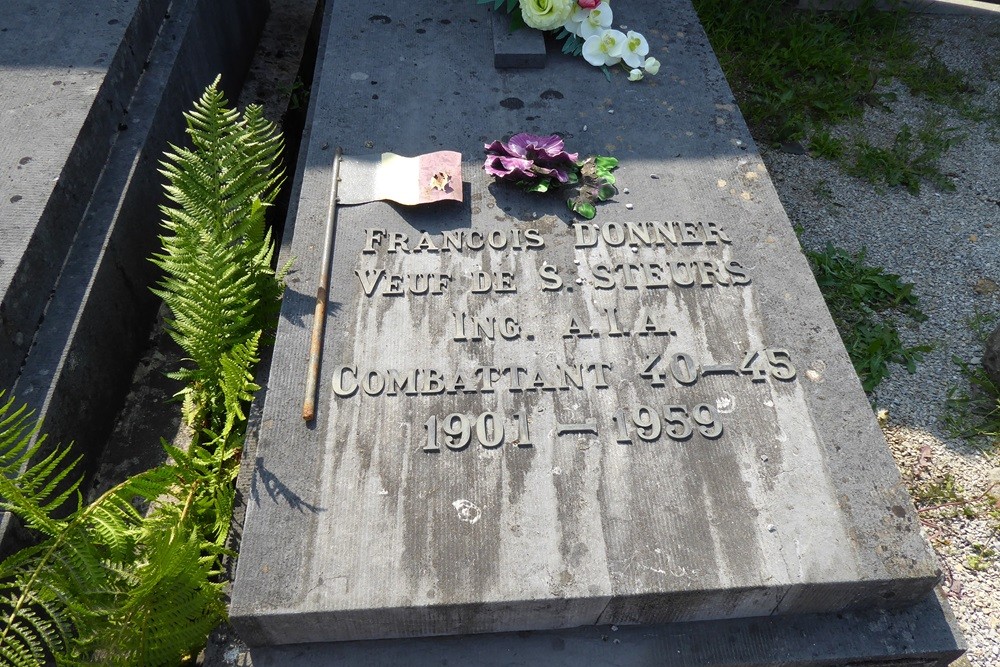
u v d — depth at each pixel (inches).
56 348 109.0
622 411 97.8
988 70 208.4
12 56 135.2
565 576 85.1
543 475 92.3
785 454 95.2
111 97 134.9
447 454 93.4
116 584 85.1
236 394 96.7
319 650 87.4
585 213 118.5
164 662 91.0
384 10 159.2
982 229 168.4
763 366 103.0
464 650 87.4
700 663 86.7
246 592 83.3
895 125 192.7
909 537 89.1
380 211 119.0
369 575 84.7
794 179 179.0
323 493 90.4
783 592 86.2
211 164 118.6
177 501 105.3
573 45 149.4
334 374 100.0
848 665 89.4
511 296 108.7
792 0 219.6
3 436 96.3
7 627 82.0
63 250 117.8
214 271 101.5
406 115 135.7
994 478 129.3
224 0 181.6
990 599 116.7
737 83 200.2
